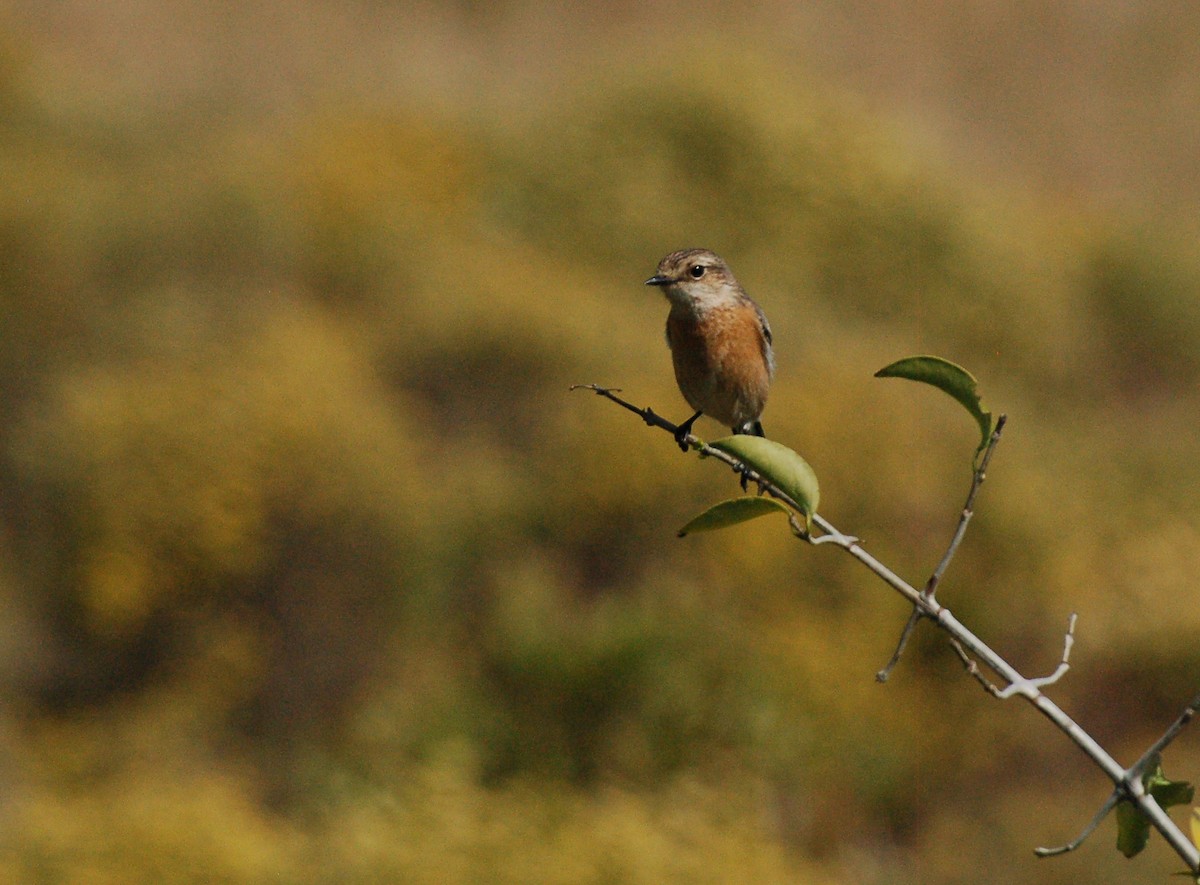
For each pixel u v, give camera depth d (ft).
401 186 67.46
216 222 62.59
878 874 42.78
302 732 47.24
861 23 90.22
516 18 89.45
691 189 69.62
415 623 49.49
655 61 73.82
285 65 82.28
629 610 46.62
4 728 45.57
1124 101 89.20
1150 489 59.41
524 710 44.83
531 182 69.67
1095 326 72.84
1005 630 51.62
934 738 47.91
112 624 48.75
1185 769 46.70
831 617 48.96
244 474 49.96
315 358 53.93
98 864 33.58
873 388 56.24
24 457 52.21
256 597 49.75
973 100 88.53
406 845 33.19
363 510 49.90
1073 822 43.55
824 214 69.00
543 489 52.16
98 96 76.95
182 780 40.86
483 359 57.11
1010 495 54.24
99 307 60.08
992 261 70.13
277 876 33.68
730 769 42.91
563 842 33.37
